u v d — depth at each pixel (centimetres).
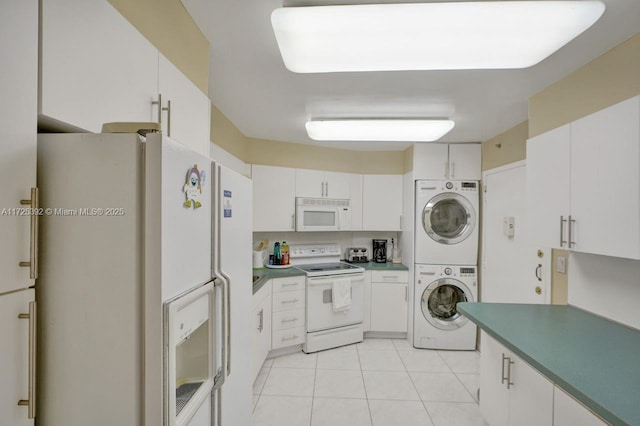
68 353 70
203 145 148
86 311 70
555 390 128
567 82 186
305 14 119
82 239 69
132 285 69
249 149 333
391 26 125
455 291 347
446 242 336
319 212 357
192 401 90
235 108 248
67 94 70
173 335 74
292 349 322
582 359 127
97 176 69
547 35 129
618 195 131
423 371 285
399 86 204
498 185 304
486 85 200
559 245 164
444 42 135
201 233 95
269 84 203
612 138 134
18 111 60
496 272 306
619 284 168
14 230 60
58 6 68
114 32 86
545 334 154
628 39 150
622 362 125
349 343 343
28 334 64
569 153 158
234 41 156
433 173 340
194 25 141
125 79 91
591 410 108
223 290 106
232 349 124
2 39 57
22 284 63
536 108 212
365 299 358
